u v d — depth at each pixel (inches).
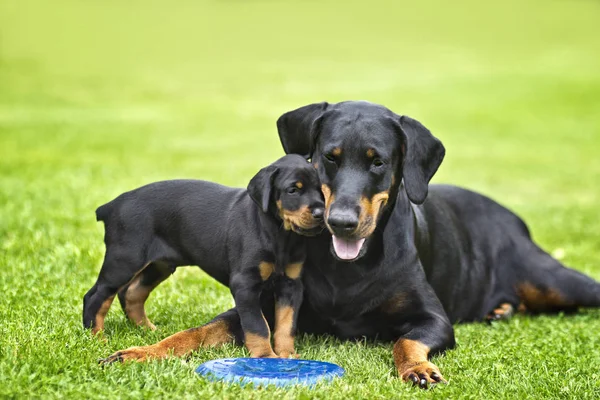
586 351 320.5
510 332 354.9
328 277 309.9
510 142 1294.3
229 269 299.7
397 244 310.3
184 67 2329.0
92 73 2063.2
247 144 1178.0
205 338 289.7
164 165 925.2
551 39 3223.4
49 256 429.7
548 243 603.8
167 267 324.5
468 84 1937.7
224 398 233.5
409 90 1846.7
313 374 252.4
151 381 243.1
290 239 290.0
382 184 288.2
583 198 852.0
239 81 2020.2
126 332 310.3
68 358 258.8
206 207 310.3
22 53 2325.3
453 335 306.7
